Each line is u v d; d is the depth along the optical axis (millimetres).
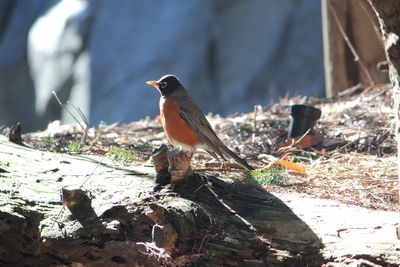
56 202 7680
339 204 7945
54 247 7270
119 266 7234
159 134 13141
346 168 9680
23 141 11109
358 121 12352
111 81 38094
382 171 9438
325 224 7383
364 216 7516
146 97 37344
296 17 36688
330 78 16922
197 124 10273
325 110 13766
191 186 7840
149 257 7148
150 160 9625
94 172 8617
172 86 10609
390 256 6766
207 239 7285
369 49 16344
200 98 37031
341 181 9055
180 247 7230
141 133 13383
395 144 10852
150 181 8227
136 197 7609
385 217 7469
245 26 37094
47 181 8242
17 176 8312
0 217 7301
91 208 7445
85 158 9539
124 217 7363
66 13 43719
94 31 39531
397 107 6816
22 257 7410
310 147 11102
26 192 7828
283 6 36750
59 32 43250
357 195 8430
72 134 12836
